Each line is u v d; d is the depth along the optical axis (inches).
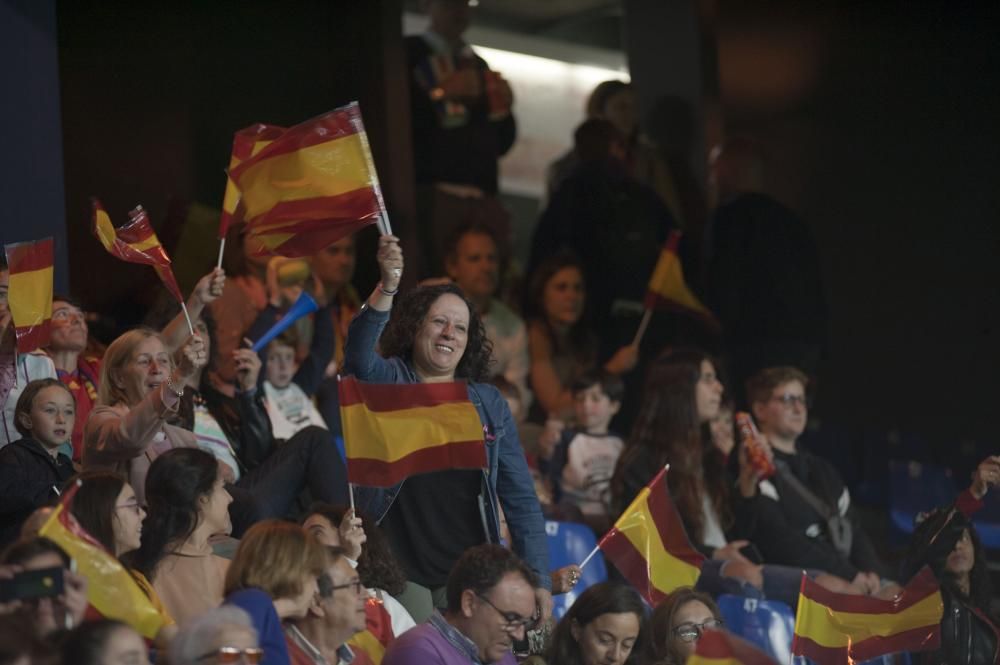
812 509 827.4
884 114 1163.9
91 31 896.3
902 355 1141.7
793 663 624.7
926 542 743.1
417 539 561.6
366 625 535.8
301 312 715.4
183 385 531.2
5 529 550.6
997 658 723.4
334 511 551.5
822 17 1184.8
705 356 825.5
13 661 346.6
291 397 761.6
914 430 1130.7
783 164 1195.3
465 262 997.8
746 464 813.9
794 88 1194.0
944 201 1138.7
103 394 575.5
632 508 628.7
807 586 623.5
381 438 533.0
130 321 869.8
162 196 915.4
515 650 570.3
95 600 427.2
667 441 808.9
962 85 1136.8
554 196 1090.7
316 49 992.9
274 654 430.6
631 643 552.7
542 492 812.0
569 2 1237.7
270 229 550.0
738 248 1109.1
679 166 1210.6
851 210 1171.3
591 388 855.7
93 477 468.4
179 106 927.0
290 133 549.6
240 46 956.0
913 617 631.8
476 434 536.7
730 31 1214.3
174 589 486.9
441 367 553.3
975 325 1119.6
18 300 602.2
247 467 690.2
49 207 746.2
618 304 1077.8
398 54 1018.7
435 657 491.8
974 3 1136.2
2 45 736.3
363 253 1002.1
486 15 1219.9
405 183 1015.0
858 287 1162.6
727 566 773.9
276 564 451.2
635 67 1240.2
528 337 1023.6
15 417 571.2
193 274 888.3
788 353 1104.8
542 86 1236.5
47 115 748.0
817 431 1118.4
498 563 497.4
